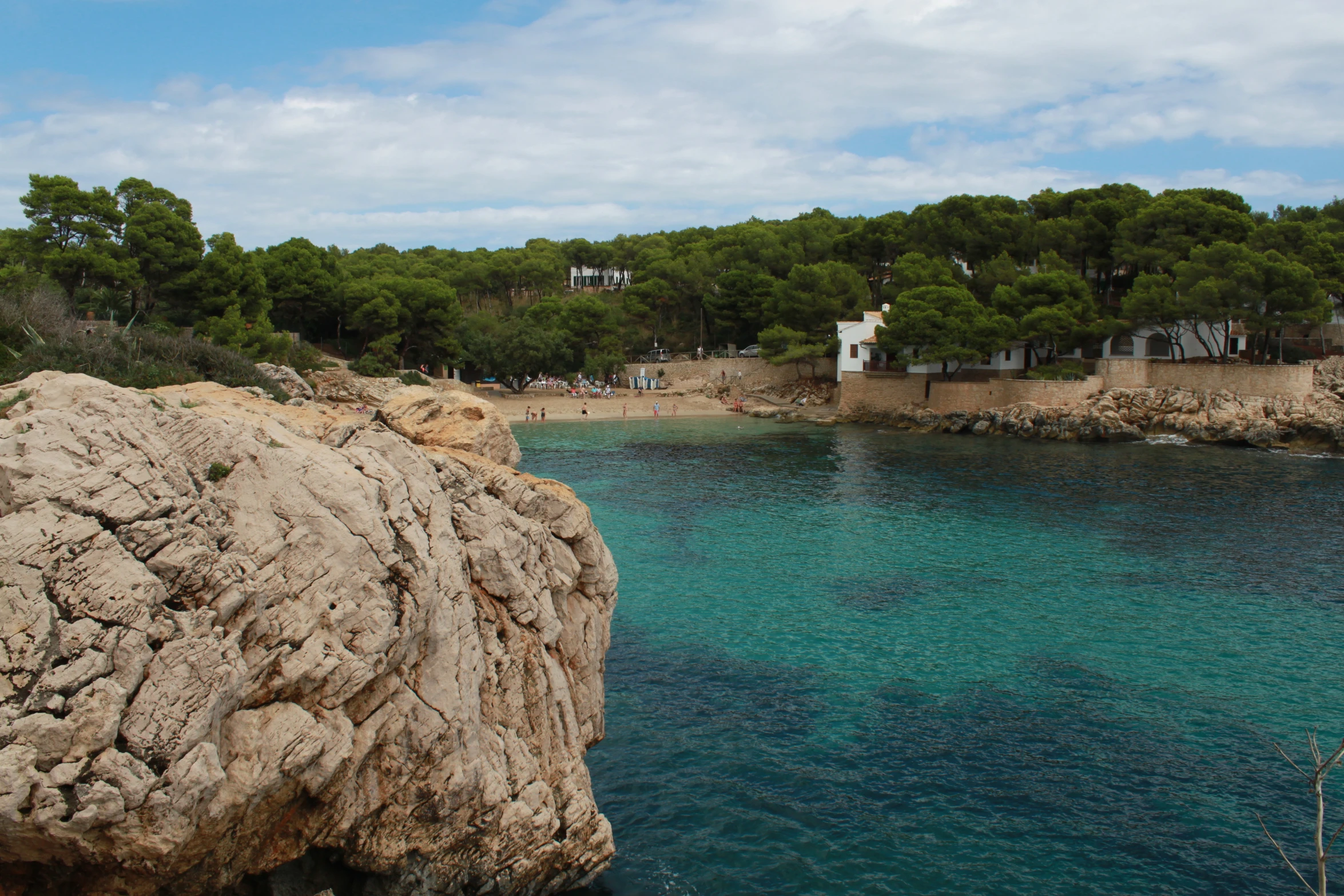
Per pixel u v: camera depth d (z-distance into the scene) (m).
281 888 14.32
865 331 111.81
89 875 12.04
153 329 59.81
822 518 54.78
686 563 44.44
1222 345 99.50
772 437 96.69
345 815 14.41
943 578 41.78
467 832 15.71
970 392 101.00
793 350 118.31
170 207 80.12
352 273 139.50
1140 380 93.69
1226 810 22.28
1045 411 92.00
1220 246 88.44
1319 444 78.62
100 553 11.66
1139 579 41.41
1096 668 30.88
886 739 25.80
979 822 21.73
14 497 11.77
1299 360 97.75
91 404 13.55
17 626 11.05
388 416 23.77
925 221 128.12
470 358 124.25
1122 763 24.48
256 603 13.05
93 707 11.08
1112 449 83.00
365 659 13.84
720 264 152.25
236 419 16.09
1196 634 34.25
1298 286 84.06
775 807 22.22
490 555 17.62
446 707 15.20
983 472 71.50
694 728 26.39
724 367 135.00
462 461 20.41
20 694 10.85
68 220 70.25
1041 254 109.31
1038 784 23.42
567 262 193.12
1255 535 49.22
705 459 80.31
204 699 11.91
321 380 84.56
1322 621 35.50
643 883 19.11
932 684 29.56
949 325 97.75
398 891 15.26
